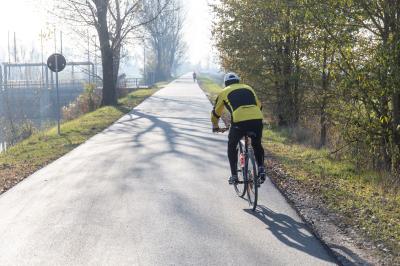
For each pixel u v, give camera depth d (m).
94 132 16.38
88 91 32.47
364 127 10.07
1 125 29.84
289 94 17.69
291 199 7.39
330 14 9.79
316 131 15.71
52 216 6.49
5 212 6.78
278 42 16.64
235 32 18.28
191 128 16.86
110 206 6.94
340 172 9.70
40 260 4.96
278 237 5.64
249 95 6.83
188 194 7.64
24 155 12.17
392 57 8.93
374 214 6.58
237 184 7.59
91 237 5.63
